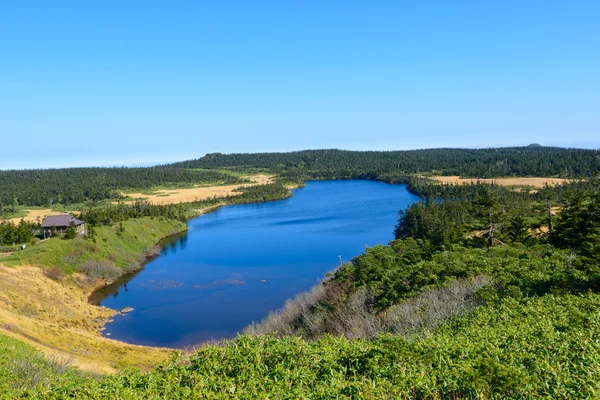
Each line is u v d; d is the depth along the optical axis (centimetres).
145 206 11344
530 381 881
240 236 9556
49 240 6400
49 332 3238
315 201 15588
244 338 1400
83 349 3081
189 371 1170
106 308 4866
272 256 7306
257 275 6119
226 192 18338
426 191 13738
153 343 3862
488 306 1852
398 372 1059
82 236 6744
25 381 1606
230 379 1101
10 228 7312
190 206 14538
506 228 5088
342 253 7256
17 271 4981
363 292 3092
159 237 9350
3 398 1091
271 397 968
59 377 1484
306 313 3369
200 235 9975
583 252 3331
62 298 4744
